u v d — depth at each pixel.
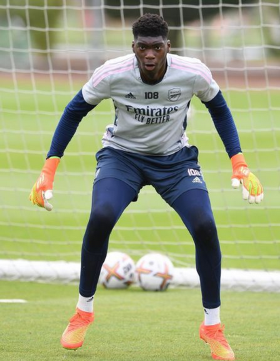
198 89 14.98
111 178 15.17
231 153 15.51
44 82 93.94
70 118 15.33
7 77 96.56
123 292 24.42
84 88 15.12
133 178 15.41
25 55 98.38
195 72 14.79
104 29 35.84
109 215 14.52
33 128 64.81
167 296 23.56
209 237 14.52
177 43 80.69
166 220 35.88
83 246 14.95
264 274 25.14
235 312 20.86
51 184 15.31
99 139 59.19
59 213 37.25
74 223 35.09
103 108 71.31
